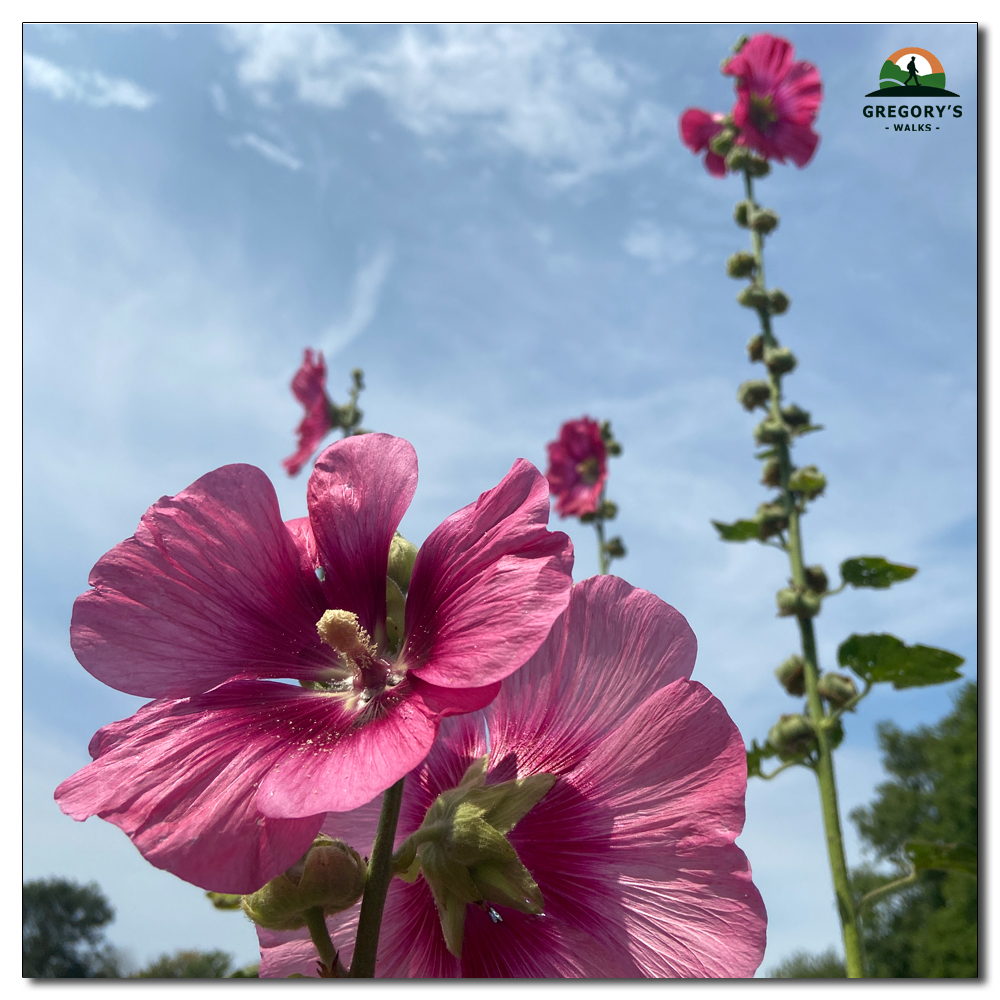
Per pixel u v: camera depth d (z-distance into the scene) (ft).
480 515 0.64
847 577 1.80
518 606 0.56
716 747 0.64
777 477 2.01
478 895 0.59
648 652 0.69
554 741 0.70
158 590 0.62
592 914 0.64
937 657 1.67
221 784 0.52
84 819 0.50
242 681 0.62
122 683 0.59
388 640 0.68
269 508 0.69
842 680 1.76
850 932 1.58
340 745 0.55
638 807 0.65
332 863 0.53
